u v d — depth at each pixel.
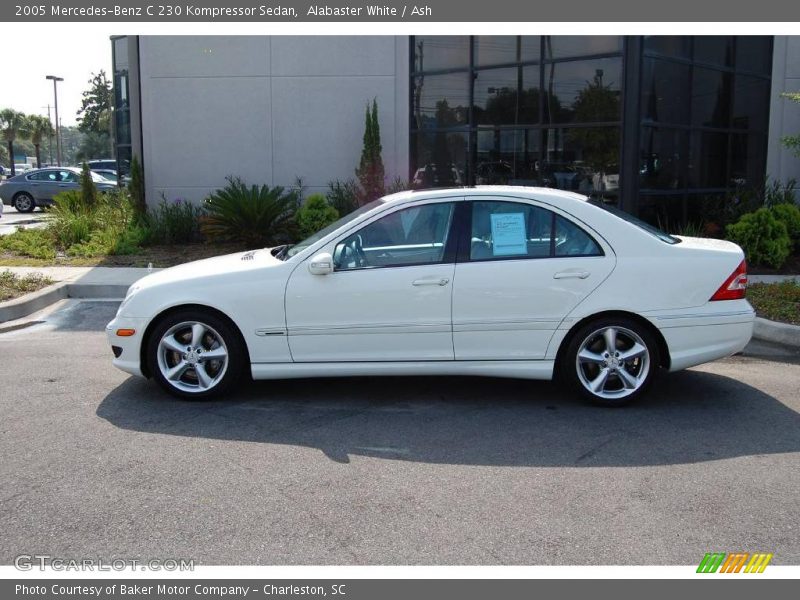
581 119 13.54
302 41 14.74
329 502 4.37
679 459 5.00
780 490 4.53
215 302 5.91
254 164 15.13
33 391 6.39
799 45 14.67
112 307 10.06
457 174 14.61
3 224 20.48
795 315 8.44
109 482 4.62
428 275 5.82
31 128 61.38
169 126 15.16
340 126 14.90
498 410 5.98
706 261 5.84
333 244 5.92
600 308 5.78
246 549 3.87
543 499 4.41
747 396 6.32
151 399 6.20
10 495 4.44
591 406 6.02
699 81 13.98
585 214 5.88
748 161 14.98
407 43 14.63
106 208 16.27
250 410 5.96
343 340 5.89
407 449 5.17
